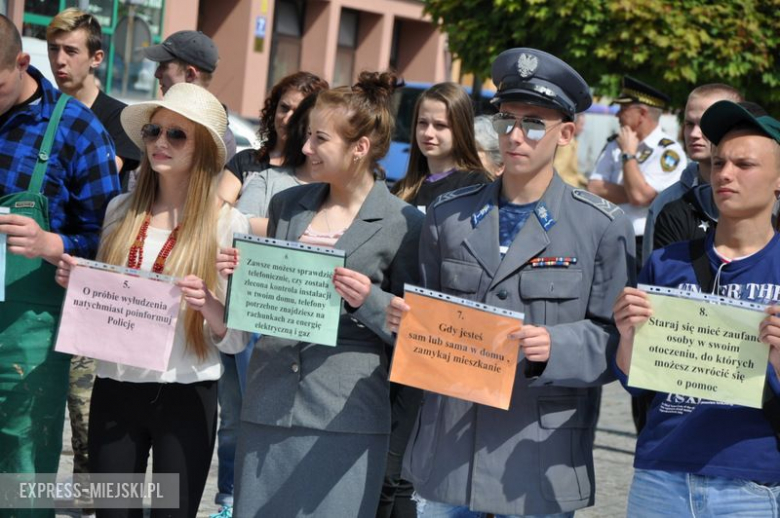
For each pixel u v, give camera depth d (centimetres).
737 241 353
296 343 400
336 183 407
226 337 409
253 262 384
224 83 2295
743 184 345
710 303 340
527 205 382
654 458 357
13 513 439
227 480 570
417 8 2647
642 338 346
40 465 443
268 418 399
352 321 398
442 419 383
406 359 363
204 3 2311
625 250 373
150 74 1867
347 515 395
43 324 437
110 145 455
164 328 397
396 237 403
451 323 360
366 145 402
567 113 375
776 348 334
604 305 372
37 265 433
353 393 396
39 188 436
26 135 438
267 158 613
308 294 382
